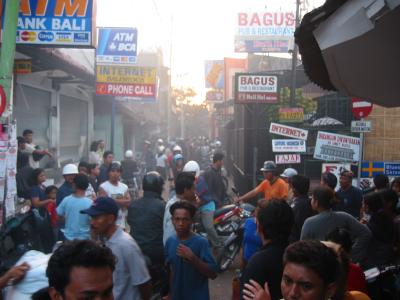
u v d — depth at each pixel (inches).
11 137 261.9
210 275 174.4
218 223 367.9
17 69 377.7
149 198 236.2
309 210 238.5
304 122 560.1
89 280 78.4
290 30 961.5
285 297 87.1
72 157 650.2
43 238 247.8
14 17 251.3
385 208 205.9
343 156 403.9
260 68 1079.0
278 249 134.6
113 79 584.4
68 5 323.0
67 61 428.1
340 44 127.3
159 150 837.2
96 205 158.2
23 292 118.9
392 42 127.0
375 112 444.1
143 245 227.1
